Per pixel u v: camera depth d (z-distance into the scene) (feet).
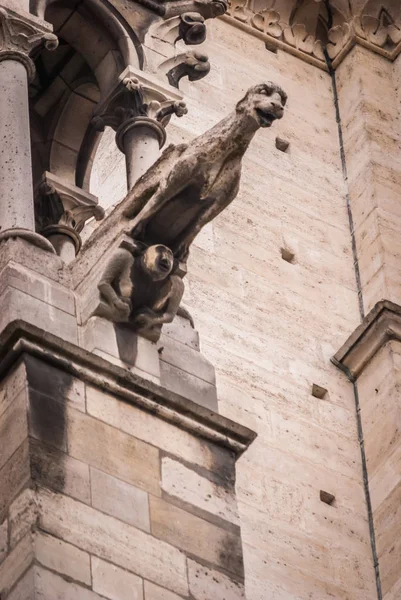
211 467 96.02
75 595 85.66
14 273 98.68
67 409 92.89
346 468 120.78
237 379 120.47
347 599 113.19
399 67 149.79
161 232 100.63
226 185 98.89
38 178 121.29
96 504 90.12
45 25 112.47
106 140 132.36
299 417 121.39
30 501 87.92
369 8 151.74
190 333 104.27
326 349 127.34
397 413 121.70
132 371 98.07
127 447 93.66
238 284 126.52
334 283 132.46
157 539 90.94
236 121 96.68
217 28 145.18
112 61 118.32
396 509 117.60
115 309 99.14
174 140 132.46
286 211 134.92
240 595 91.45
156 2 121.60
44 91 123.34
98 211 120.47
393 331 125.90
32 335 94.12
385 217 136.56
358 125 144.05
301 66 148.56
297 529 114.73
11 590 85.40
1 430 92.38
